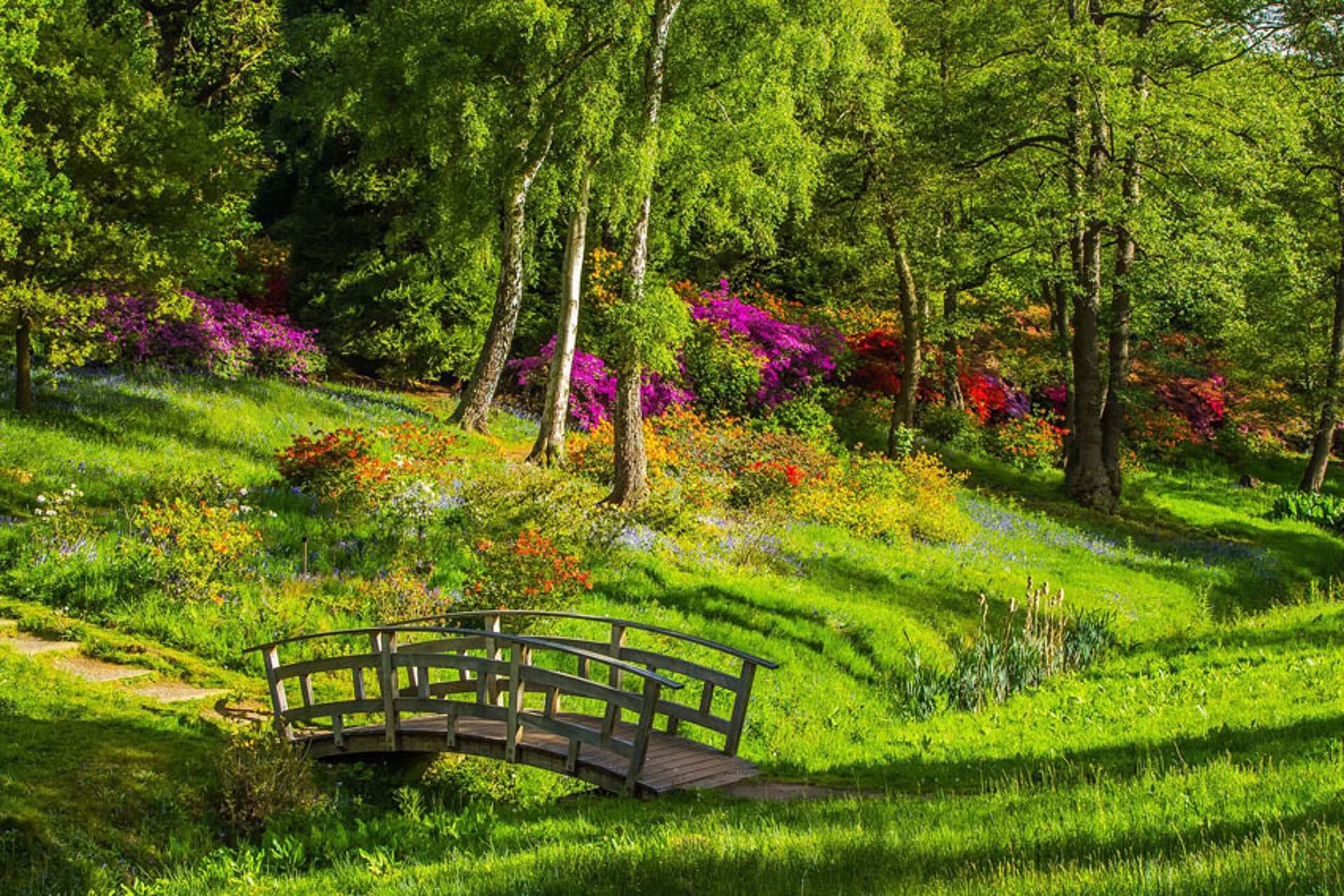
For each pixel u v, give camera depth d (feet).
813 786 31.53
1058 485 111.75
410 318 106.52
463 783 34.68
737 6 68.08
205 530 45.62
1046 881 16.83
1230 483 132.98
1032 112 102.01
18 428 58.34
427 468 62.85
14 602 41.88
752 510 70.79
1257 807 21.20
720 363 101.45
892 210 104.53
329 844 28.50
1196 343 155.53
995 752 36.06
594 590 51.44
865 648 52.80
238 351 88.33
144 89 64.80
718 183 73.51
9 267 60.18
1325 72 108.58
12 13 55.98
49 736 31.60
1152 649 55.11
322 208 116.67
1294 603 77.66
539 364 102.22
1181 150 98.02
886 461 88.43
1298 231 115.85
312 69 115.75
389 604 44.55
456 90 72.28
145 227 63.46
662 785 30.04
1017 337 131.23
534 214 87.97
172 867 26.73
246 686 39.22
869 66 82.69
